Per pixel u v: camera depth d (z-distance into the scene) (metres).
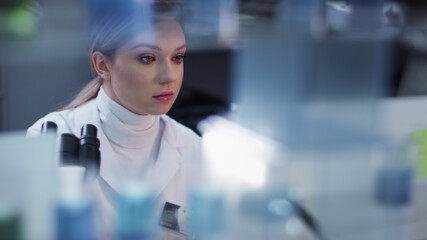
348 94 1.07
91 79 1.24
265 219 0.96
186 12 0.95
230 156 1.03
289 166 1.01
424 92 1.73
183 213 1.02
